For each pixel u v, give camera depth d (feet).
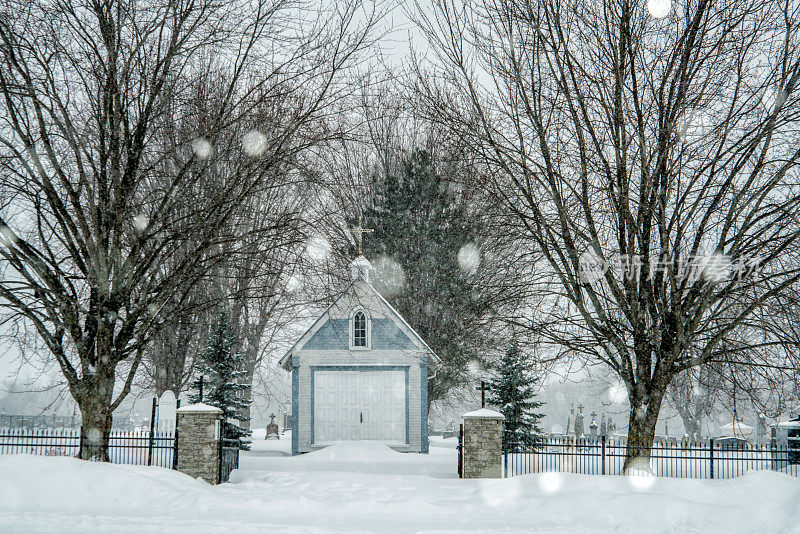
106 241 64.13
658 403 63.98
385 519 45.88
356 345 99.14
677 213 63.52
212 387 96.73
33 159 61.72
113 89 62.85
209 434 64.44
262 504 50.24
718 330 64.44
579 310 65.82
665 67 66.03
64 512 46.70
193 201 69.92
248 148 67.62
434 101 71.31
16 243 61.05
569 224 66.49
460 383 134.92
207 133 66.03
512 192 72.49
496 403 98.94
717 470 79.20
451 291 124.77
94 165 63.57
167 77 70.18
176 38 64.44
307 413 97.40
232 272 93.61
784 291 61.26
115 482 52.85
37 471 53.06
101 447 63.36
